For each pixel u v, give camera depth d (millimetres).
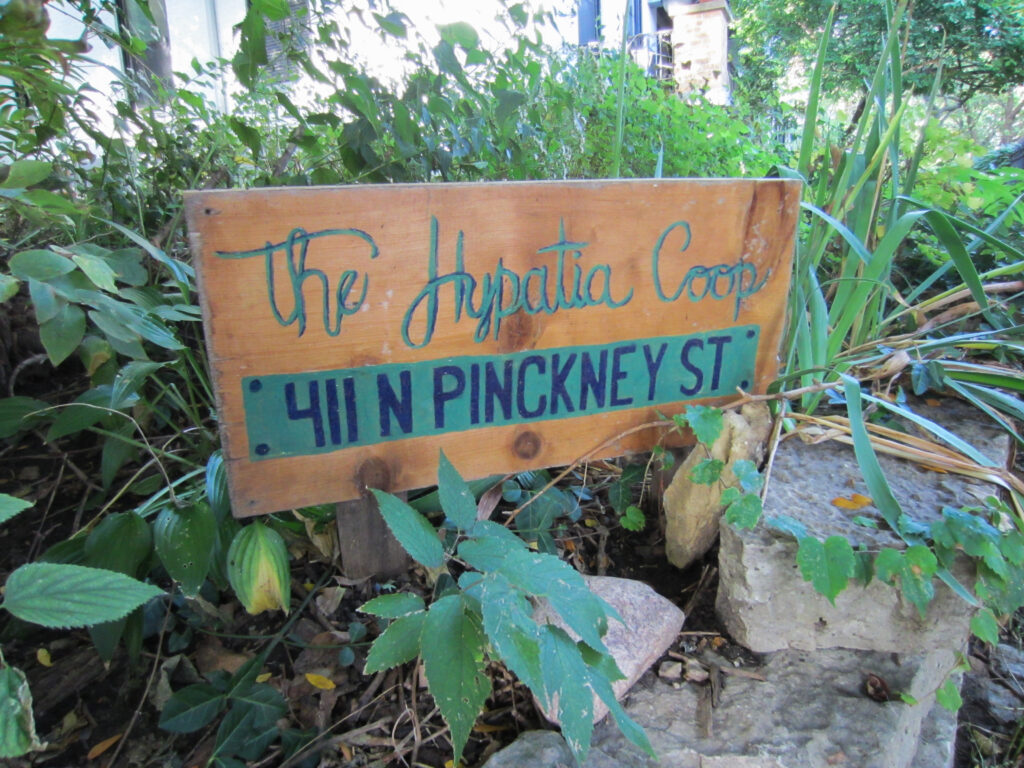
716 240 1278
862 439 1229
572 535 1519
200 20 3445
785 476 1378
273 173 1648
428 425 1202
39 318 906
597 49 2721
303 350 1086
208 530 1106
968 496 1313
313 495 1169
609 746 1072
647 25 6230
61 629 1229
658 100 2490
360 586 1339
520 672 817
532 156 1928
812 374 1540
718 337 1352
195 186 1804
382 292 1097
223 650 1221
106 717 1104
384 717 1122
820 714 1125
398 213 1065
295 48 1580
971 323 1945
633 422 1348
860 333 1787
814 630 1219
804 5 9367
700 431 1218
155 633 1228
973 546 1104
